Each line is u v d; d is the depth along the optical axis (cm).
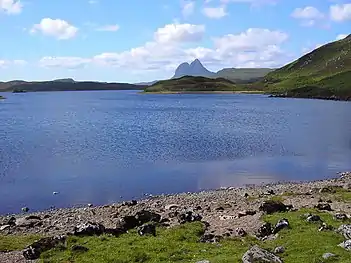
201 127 10712
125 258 2056
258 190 4412
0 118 14238
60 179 5019
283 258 1934
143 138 8550
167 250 2186
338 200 3559
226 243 2333
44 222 3222
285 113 15725
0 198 4197
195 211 3391
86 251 2184
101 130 10150
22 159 6256
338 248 1989
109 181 4925
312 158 6444
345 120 12762
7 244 2480
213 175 5241
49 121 12962
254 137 8706
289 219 2678
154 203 3878
